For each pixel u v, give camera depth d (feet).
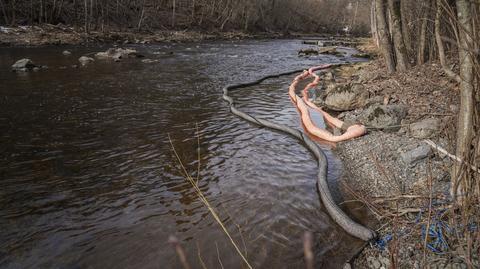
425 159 23.86
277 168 27.12
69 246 17.44
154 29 140.56
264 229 19.20
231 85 55.52
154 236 18.35
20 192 22.16
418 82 37.32
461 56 15.44
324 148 31.60
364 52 115.03
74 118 36.70
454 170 17.03
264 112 42.91
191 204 21.53
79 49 89.30
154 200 21.84
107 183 23.68
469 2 14.47
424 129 27.25
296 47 131.95
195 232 18.78
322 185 23.13
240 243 17.94
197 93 50.98
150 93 49.47
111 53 80.28
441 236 16.02
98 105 41.96
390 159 26.00
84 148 29.14
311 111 43.57
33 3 112.68
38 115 37.14
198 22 164.14
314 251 17.38
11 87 48.29
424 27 42.96
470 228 14.85
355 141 31.37
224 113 41.45
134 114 39.19
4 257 16.53
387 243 17.07
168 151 29.30
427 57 45.65
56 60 71.00
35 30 100.89
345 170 26.91
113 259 16.61
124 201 21.62
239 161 28.12
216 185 23.99
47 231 18.53
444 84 34.04
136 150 29.22
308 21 241.76
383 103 36.22
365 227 18.56
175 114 39.99
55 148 28.96
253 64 83.35
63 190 22.58
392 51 48.03
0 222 19.12
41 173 24.67
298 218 20.35
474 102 15.33
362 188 23.75
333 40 180.24
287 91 55.93
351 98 40.42
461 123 16.22
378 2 46.96
